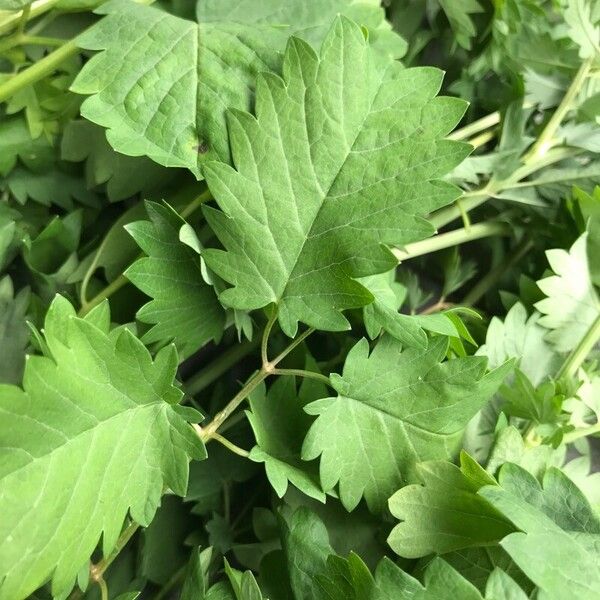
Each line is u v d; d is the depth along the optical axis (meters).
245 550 0.19
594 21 0.19
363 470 0.16
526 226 0.22
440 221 0.20
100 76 0.16
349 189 0.15
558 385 0.18
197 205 0.17
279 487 0.15
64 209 0.20
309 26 0.18
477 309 0.23
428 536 0.15
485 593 0.13
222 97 0.16
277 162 0.15
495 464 0.16
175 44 0.16
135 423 0.14
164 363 0.14
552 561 0.14
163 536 0.19
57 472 0.13
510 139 0.20
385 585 0.14
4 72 0.19
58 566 0.13
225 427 0.20
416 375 0.16
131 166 0.19
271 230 0.15
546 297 0.20
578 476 0.19
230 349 0.21
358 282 0.15
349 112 0.15
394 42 0.19
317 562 0.16
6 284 0.18
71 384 0.13
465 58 0.22
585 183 0.20
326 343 0.21
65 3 0.18
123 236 0.18
